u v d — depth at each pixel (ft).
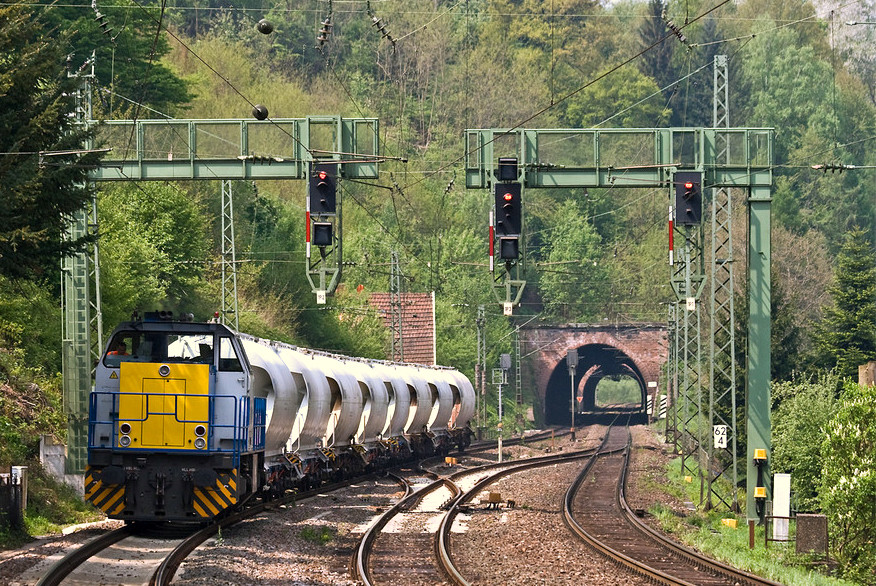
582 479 534.78
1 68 253.44
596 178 356.38
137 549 235.81
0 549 229.66
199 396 264.72
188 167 344.90
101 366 269.03
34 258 259.60
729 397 609.42
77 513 314.76
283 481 361.10
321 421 403.13
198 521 265.75
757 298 375.66
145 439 263.29
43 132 252.83
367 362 527.81
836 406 534.37
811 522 308.81
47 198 253.24
